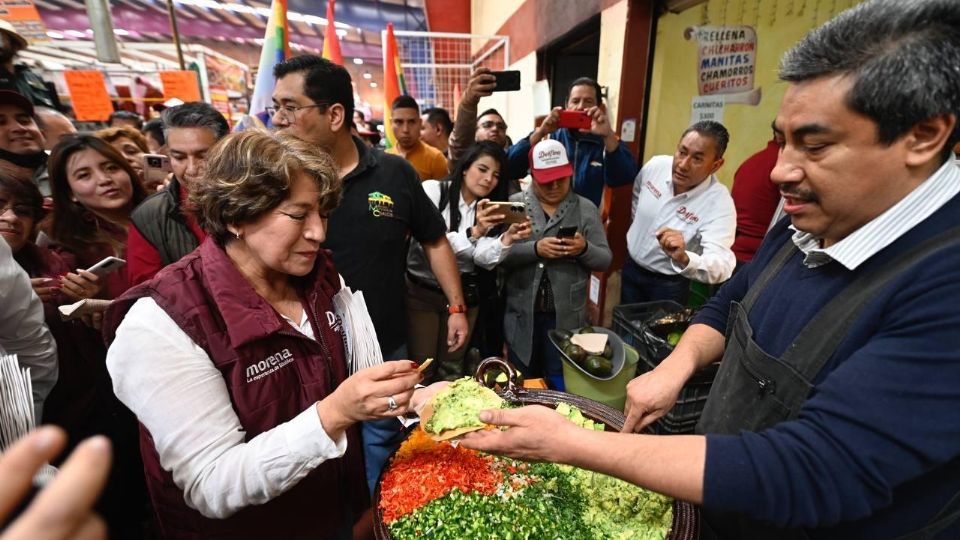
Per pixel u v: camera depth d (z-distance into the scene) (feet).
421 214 5.67
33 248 5.03
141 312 2.44
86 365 4.86
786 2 6.52
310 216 2.71
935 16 1.67
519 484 3.14
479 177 7.00
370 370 2.59
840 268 2.25
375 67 43.83
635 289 8.22
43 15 30.09
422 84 24.53
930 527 2.10
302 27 34.09
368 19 32.37
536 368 6.98
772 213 6.77
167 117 4.91
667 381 3.14
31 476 0.96
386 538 2.76
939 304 1.77
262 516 2.93
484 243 6.53
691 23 8.28
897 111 1.73
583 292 6.55
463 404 3.06
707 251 6.51
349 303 3.63
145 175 6.65
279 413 2.78
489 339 7.73
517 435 2.34
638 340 5.56
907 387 1.75
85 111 11.24
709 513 3.16
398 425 5.68
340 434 2.58
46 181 6.72
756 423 2.53
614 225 10.27
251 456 2.43
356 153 5.20
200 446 2.42
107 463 1.00
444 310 7.07
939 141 1.80
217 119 5.07
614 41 9.68
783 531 2.48
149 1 29.73
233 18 33.40
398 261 5.51
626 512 2.91
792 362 2.32
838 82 1.82
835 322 2.16
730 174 7.97
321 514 3.18
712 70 7.98
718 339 3.45
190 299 2.52
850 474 1.78
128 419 5.17
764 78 7.06
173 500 2.80
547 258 6.33
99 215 5.68
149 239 4.90
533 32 15.55
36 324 3.84
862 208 2.02
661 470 2.01
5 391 2.66
